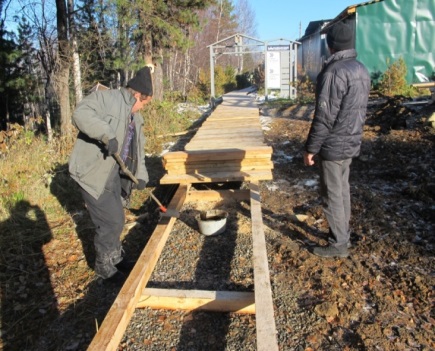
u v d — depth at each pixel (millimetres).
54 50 10984
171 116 10266
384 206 4484
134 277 2783
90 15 11875
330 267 3322
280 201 4801
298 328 2650
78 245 4023
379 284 3068
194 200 4867
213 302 2848
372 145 6859
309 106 12180
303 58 23016
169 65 25375
